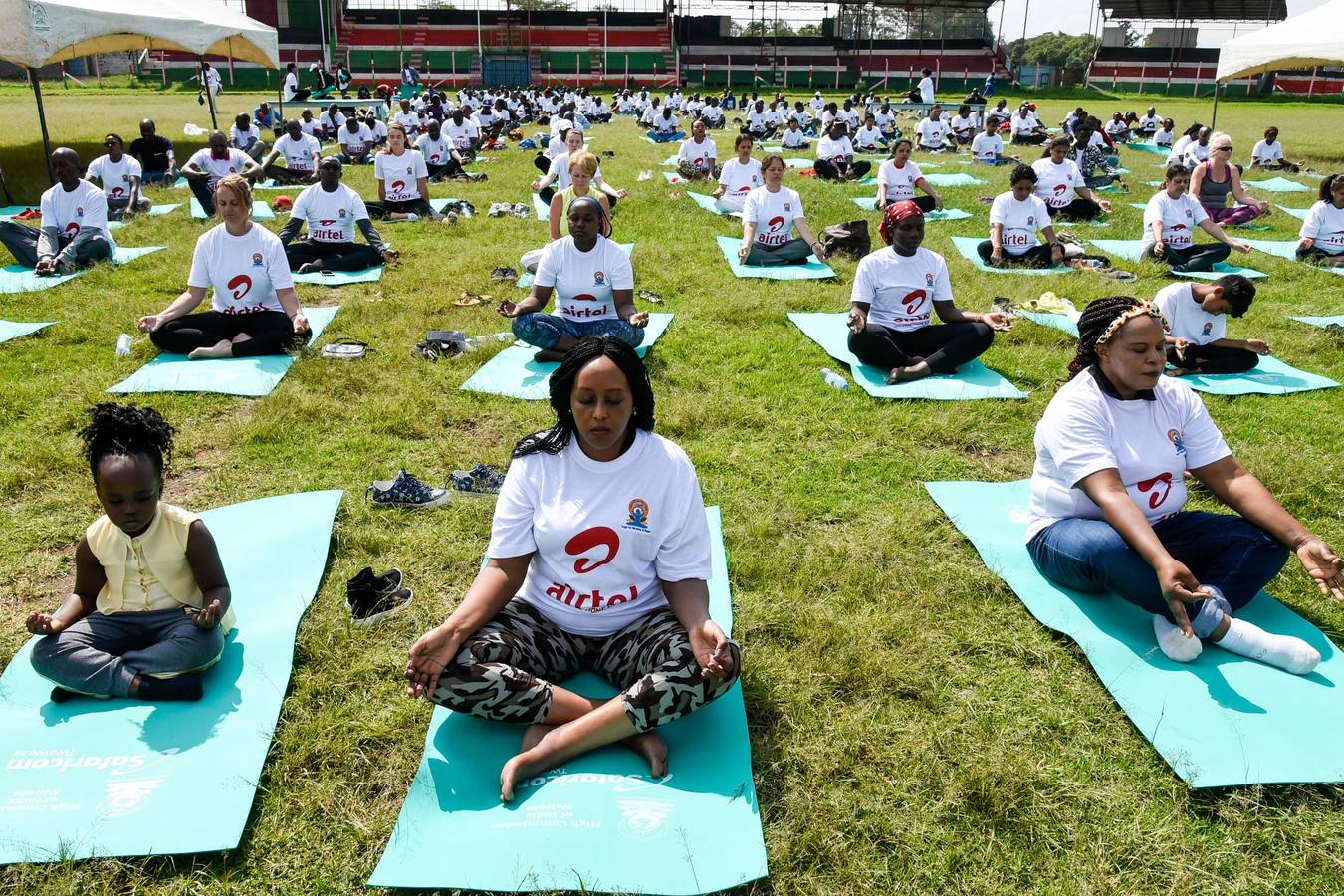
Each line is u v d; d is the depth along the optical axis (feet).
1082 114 57.16
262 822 9.39
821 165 52.54
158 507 10.87
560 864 8.75
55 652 10.65
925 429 18.66
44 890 8.52
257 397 19.57
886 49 183.62
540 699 9.95
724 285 29.17
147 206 39.01
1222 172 39.65
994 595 13.29
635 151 68.64
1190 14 178.81
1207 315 21.71
